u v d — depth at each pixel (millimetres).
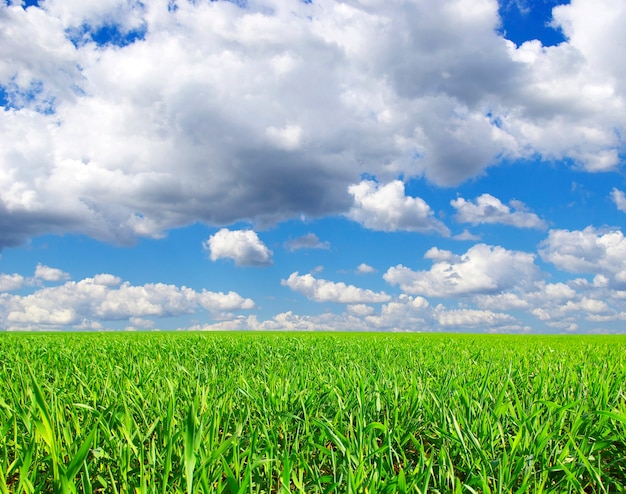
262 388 5285
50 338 16297
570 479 2924
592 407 4426
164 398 4625
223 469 2971
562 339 20500
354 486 2713
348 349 11961
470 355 10141
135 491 2873
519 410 4094
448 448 3715
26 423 3463
